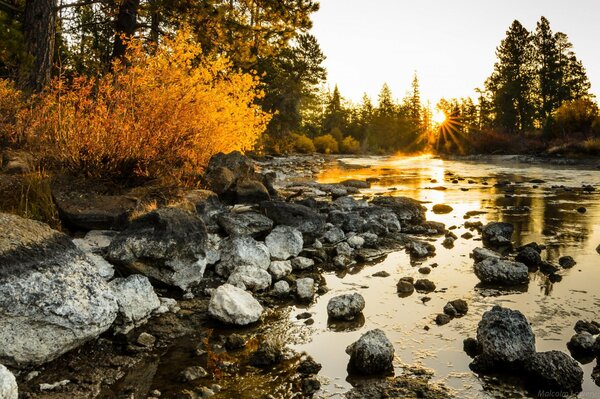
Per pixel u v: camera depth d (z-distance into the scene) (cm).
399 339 400
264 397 307
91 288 366
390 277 582
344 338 403
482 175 2153
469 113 7219
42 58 930
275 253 617
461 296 508
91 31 1584
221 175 853
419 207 996
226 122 987
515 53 5859
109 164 685
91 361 345
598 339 369
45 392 303
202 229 518
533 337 354
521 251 653
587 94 5819
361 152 6141
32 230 381
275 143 3644
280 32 1440
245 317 423
